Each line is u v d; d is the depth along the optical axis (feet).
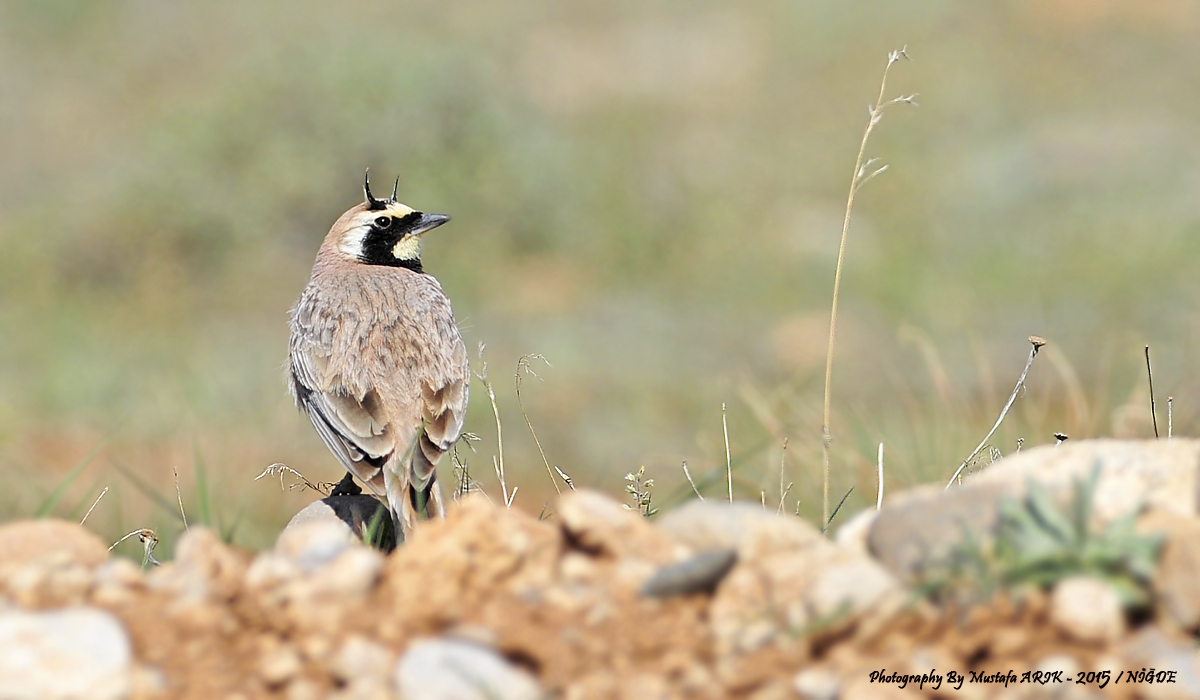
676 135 97.09
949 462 28.58
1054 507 13.47
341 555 14.58
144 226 72.08
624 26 118.83
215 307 69.87
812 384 55.67
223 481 36.83
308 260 74.18
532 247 77.20
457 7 121.90
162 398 55.11
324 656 13.43
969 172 86.58
